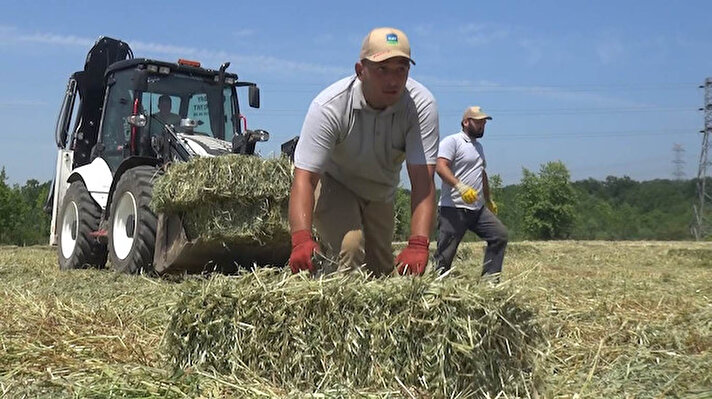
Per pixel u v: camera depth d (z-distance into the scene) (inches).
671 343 157.6
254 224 270.5
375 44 130.1
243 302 124.2
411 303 115.2
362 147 146.9
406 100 142.1
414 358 114.7
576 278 325.1
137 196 304.2
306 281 123.4
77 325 167.6
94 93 405.4
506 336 116.6
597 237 1953.7
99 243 354.0
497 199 1879.9
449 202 252.8
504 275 336.5
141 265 302.5
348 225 158.7
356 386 116.8
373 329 116.7
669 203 2186.3
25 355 136.9
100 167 363.3
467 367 113.0
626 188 2319.1
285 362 120.8
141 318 177.2
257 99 355.9
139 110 337.4
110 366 129.0
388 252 172.2
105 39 402.9
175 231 285.7
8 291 215.8
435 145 142.5
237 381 117.9
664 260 544.1
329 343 119.3
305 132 140.6
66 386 116.2
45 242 1079.6
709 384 126.6
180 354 129.0
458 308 113.3
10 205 1039.6
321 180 159.8
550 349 136.5
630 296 234.4
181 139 321.4
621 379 129.6
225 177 265.6
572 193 1829.5
